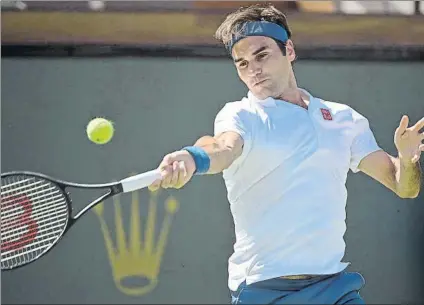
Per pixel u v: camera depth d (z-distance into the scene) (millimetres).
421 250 18625
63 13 17969
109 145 18500
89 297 18500
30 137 18531
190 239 18516
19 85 18422
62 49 18234
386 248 18656
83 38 18109
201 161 8750
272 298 9336
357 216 18656
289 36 10211
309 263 9266
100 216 18500
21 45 18141
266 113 9414
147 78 18453
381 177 10148
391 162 10086
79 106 18547
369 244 18656
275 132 9289
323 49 18219
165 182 8695
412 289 18609
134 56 18312
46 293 18438
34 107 18531
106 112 18547
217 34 10312
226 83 18406
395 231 18656
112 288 18500
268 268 9312
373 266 18656
